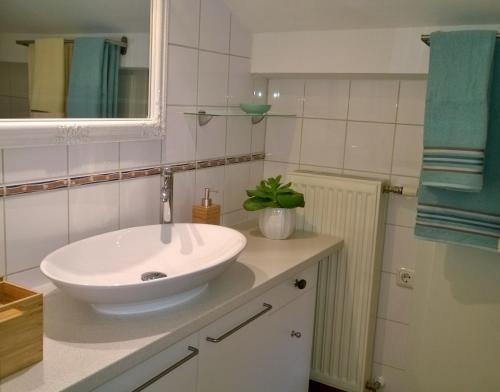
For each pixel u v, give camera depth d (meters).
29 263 1.39
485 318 1.92
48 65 1.34
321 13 1.89
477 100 1.58
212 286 1.47
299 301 1.87
